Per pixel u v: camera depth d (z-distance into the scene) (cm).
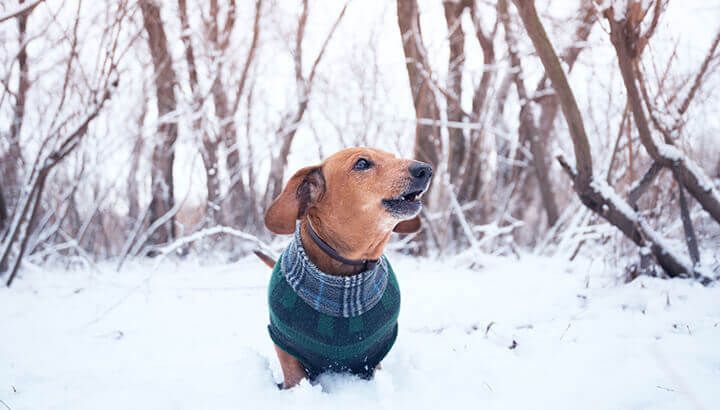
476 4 763
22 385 288
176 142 786
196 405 247
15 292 524
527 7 402
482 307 412
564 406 228
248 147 797
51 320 422
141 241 707
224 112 808
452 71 777
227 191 748
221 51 797
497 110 775
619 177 509
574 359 278
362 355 276
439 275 558
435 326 381
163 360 324
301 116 821
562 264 546
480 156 757
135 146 698
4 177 693
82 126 537
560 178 864
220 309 449
